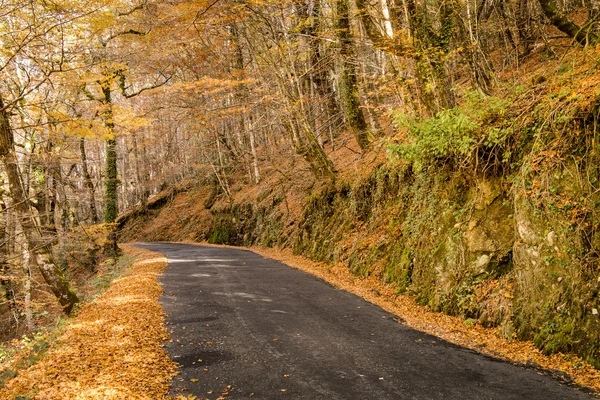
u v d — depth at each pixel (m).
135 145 44.47
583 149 7.25
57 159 13.45
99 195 22.88
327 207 20.06
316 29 20.61
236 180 38.19
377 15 14.16
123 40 20.36
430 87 11.90
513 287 8.16
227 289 12.90
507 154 8.82
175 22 17.36
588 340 6.33
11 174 11.34
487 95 11.05
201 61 25.84
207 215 37.88
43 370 6.41
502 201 9.30
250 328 8.77
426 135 10.48
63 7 9.85
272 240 25.89
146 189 48.56
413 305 10.45
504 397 5.48
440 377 6.18
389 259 13.12
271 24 18.73
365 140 19.72
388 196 15.18
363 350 7.42
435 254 10.57
